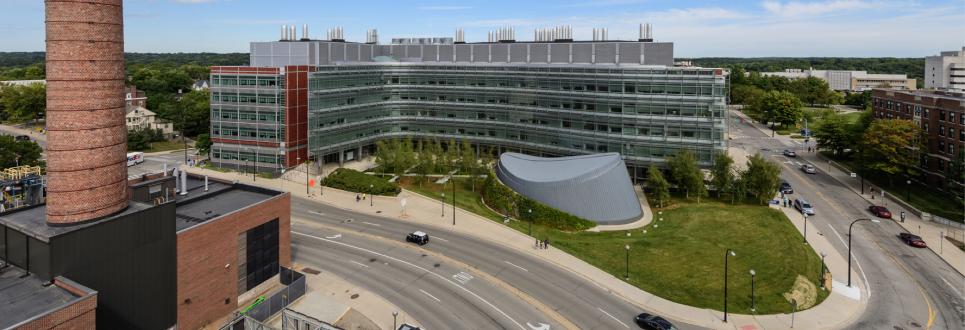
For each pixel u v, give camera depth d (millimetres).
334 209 74250
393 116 114125
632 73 89375
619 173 73875
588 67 94000
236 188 52906
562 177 73312
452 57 118625
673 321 44219
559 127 99125
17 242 34781
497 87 106750
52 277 32875
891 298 49469
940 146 88750
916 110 96375
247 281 45719
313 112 95812
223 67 95312
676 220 71375
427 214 72125
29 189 47781
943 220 71688
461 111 110625
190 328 40625
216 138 97875
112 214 37781
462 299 47406
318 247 59062
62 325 29969
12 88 141250
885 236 66562
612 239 64062
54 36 35125
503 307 46094
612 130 92438
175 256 39125
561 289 49688
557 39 111625
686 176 79938
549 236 64688
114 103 37844
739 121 178125
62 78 35219
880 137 90500
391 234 63969
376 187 81000
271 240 48031
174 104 146625
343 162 104000
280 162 93750
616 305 46781
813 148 127125
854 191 88500
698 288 50125
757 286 50406
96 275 34688
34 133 130375
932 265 57469
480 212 73500
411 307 45750
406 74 113438
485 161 90438
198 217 44031
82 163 35938
